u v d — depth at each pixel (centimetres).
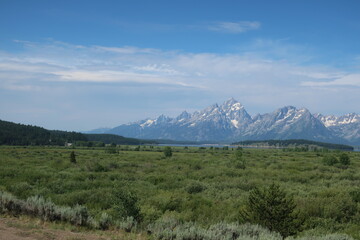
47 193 1809
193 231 931
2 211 1007
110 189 1853
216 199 1764
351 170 3619
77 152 9094
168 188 2148
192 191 2053
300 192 1908
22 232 800
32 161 4459
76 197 1625
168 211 1440
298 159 6225
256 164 4550
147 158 6072
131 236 919
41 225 921
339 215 1361
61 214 1027
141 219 1192
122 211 1185
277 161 5378
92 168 3306
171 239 913
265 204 1120
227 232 944
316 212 1394
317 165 4288
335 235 931
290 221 1110
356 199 1630
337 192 1777
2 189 1820
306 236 993
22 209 1039
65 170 3322
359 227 1204
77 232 912
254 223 1105
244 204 1466
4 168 2891
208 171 3281
